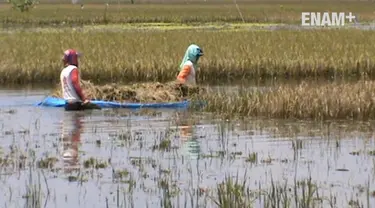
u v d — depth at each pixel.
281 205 27.84
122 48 89.12
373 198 29.17
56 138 42.62
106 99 56.00
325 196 29.47
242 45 91.81
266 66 81.06
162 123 47.66
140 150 38.91
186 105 54.53
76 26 183.12
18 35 109.50
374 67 82.06
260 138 41.88
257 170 34.12
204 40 98.88
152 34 110.31
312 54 85.12
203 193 29.97
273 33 110.75
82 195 30.20
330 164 35.22
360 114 48.00
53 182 32.25
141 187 31.30
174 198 29.47
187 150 38.75
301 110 48.72
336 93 50.31
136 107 54.50
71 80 53.53
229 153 37.88
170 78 78.62
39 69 75.56
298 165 35.06
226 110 51.78
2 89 69.38
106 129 45.56
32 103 58.19
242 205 27.11
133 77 78.12
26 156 37.50
